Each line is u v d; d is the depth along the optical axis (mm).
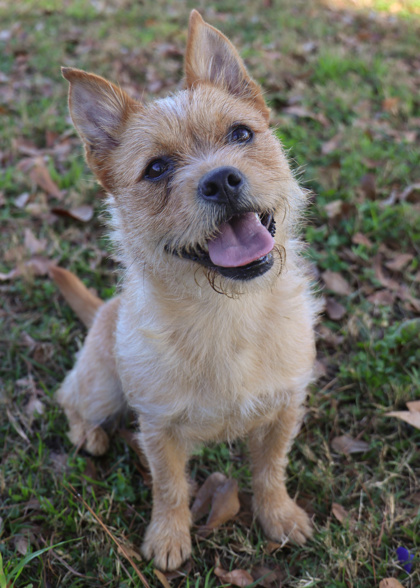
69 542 610
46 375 764
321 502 640
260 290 544
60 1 1777
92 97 590
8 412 708
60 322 802
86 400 697
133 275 601
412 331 736
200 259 542
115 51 1373
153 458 611
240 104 582
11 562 577
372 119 1064
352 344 751
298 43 1387
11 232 912
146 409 595
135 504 659
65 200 940
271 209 541
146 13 1636
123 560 600
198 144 550
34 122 1106
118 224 611
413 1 1688
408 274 803
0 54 1410
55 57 1365
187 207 526
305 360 602
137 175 564
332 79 1204
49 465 680
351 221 862
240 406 583
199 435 607
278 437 621
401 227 849
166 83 1226
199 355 569
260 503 630
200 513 646
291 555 608
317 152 980
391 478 639
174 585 600
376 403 700
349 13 1601
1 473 654
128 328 605
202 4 1682
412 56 1323
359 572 586
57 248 875
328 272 809
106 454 702
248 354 572
